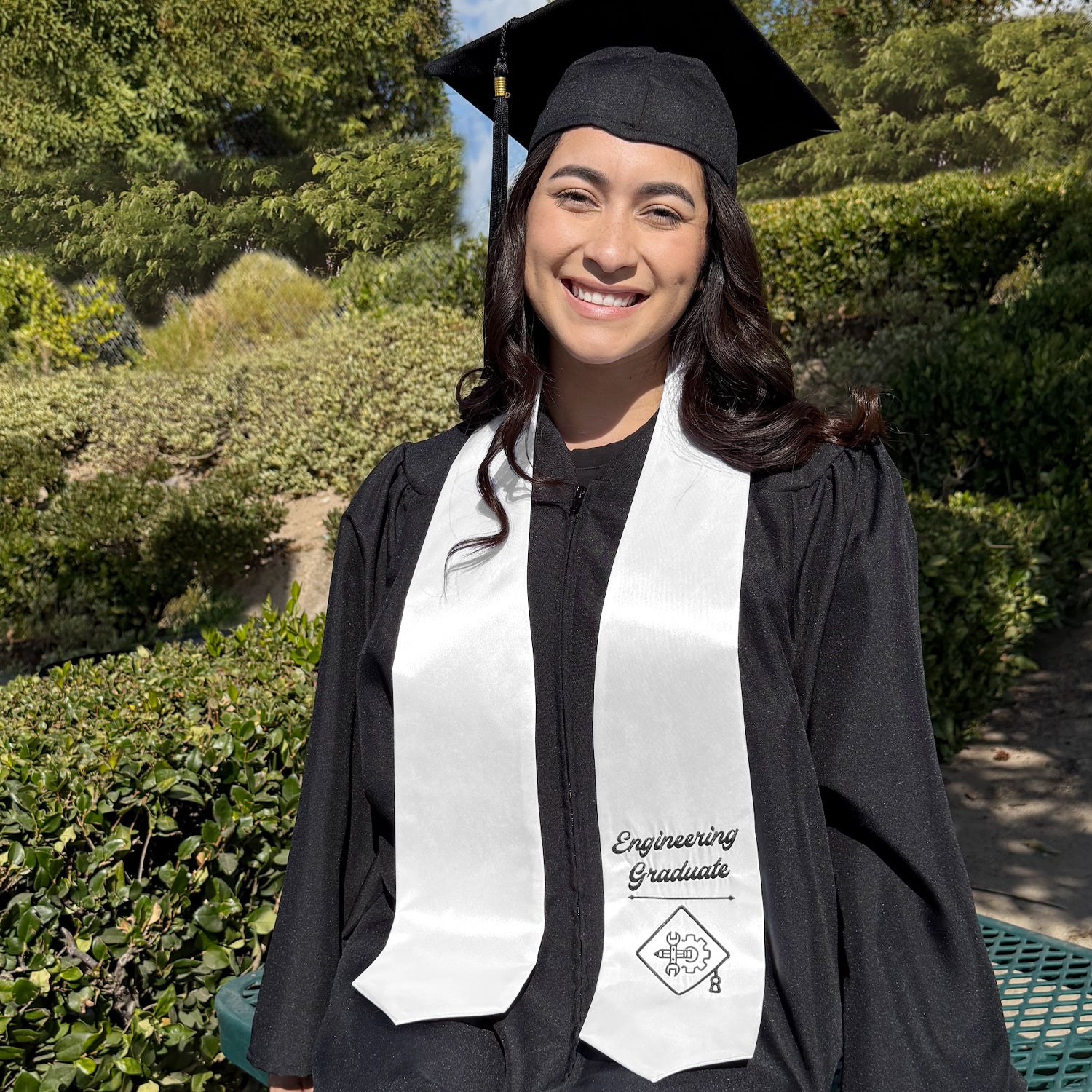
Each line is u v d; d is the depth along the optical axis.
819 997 1.38
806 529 1.50
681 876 1.47
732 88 1.89
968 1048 1.29
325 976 1.60
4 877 2.24
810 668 1.47
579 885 1.50
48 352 11.91
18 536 7.09
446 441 1.79
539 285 1.61
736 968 1.43
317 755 1.69
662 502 1.55
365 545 1.74
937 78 14.14
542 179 1.62
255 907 2.55
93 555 7.22
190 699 2.96
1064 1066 1.73
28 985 2.16
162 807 2.49
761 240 10.38
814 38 15.22
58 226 12.62
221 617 7.20
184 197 12.58
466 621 1.56
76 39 13.34
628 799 1.48
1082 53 13.24
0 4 13.17
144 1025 2.30
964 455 5.74
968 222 9.73
